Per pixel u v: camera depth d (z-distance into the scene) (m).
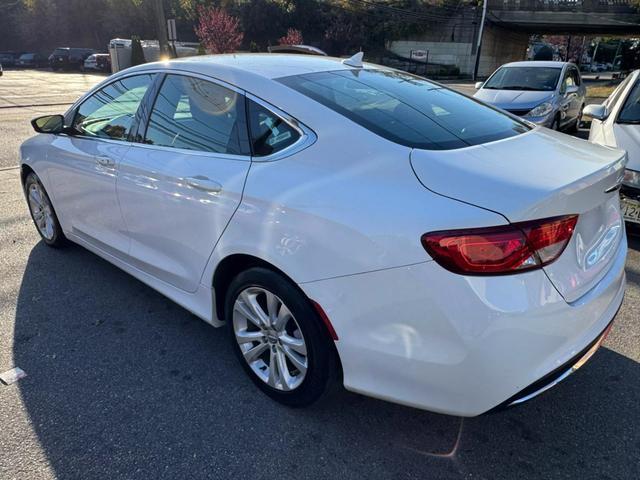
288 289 2.25
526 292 1.80
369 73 2.96
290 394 2.45
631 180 4.33
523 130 2.64
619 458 2.25
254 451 2.28
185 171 2.65
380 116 2.36
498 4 43.09
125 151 3.10
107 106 3.40
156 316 3.39
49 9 54.66
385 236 1.91
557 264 1.89
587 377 2.79
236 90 2.58
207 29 30.52
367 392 2.13
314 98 2.41
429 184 1.93
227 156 2.53
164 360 2.92
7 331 3.19
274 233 2.22
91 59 36.22
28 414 2.47
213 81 2.69
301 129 2.31
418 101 2.68
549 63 9.99
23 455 2.23
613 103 5.88
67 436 2.34
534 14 43.00
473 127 2.50
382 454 2.27
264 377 2.58
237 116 2.54
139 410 2.52
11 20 56.91
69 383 2.71
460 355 1.84
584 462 2.23
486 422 2.46
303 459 2.24
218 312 2.76
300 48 4.50
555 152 2.30
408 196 1.92
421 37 45.31
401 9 45.28
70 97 18.48
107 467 2.17
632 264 4.21
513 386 1.86
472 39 44.25
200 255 2.65
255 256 2.32
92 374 2.79
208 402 2.58
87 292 3.69
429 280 1.83
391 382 2.04
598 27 43.28
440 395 1.95
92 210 3.49
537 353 1.86
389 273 1.91
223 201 2.44
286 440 2.34
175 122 2.86
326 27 46.78
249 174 2.37
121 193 3.11
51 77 30.88
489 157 2.12
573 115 10.04
